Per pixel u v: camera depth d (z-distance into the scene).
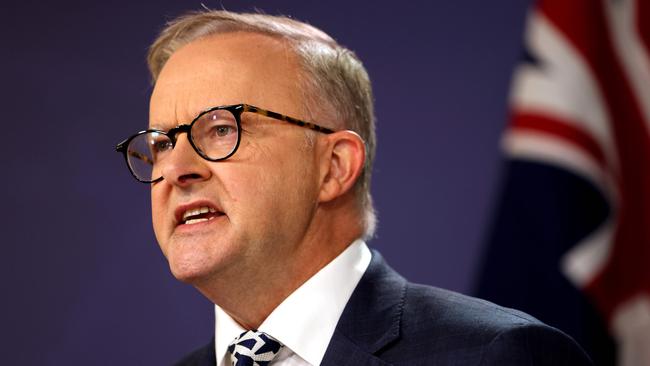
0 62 7.45
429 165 7.09
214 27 4.19
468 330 3.67
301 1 7.44
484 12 7.13
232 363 4.02
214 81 3.87
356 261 4.07
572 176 6.23
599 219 6.16
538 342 3.59
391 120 7.20
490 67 7.07
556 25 6.39
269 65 3.96
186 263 3.75
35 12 7.52
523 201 6.32
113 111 7.38
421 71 7.20
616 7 6.36
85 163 7.34
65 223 7.27
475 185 6.98
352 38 7.34
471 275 6.91
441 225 7.02
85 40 7.48
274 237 3.80
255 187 3.75
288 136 3.88
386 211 7.10
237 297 3.93
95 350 7.13
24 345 7.16
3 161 7.35
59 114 7.40
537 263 6.24
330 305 3.90
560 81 6.33
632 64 6.27
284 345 3.85
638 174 6.15
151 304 7.15
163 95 3.95
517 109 6.43
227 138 3.78
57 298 7.20
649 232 6.08
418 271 7.00
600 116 6.25
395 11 7.30
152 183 3.93
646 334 6.01
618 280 6.10
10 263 7.25
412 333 3.77
